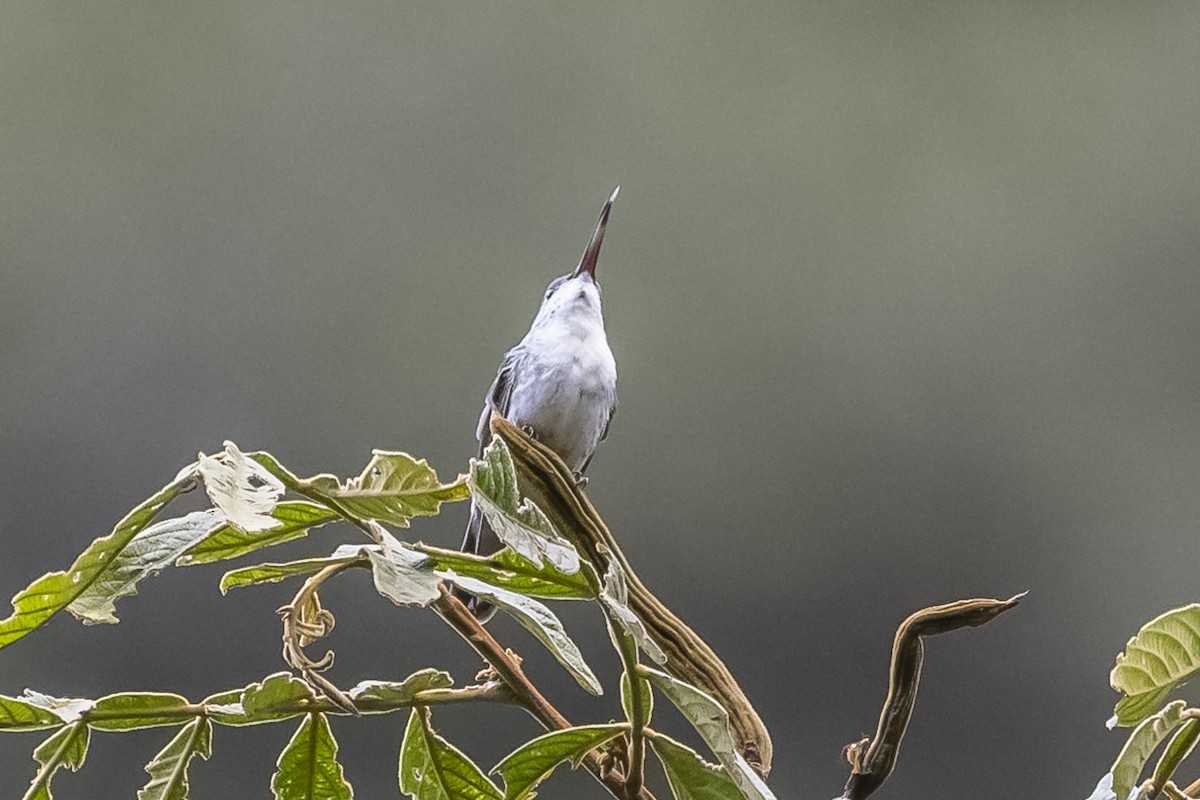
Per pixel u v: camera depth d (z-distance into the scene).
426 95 16.33
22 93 15.19
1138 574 13.78
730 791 2.31
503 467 2.46
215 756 10.27
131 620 11.04
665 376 15.38
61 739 2.40
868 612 13.80
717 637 13.82
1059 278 15.79
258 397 14.35
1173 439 14.49
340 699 2.51
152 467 13.48
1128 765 2.47
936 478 14.52
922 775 12.24
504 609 2.28
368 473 2.57
